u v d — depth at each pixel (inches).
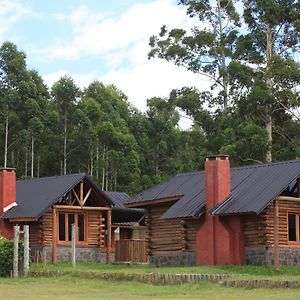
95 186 1769.2
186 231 1477.6
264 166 1453.0
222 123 2330.2
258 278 1066.1
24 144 2805.1
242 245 1366.9
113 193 2047.2
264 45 2395.4
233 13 2598.4
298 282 983.6
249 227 1369.3
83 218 1775.3
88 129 2883.9
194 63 2544.3
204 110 2549.2
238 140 2215.8
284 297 893.2
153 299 917.2
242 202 1342.3
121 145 2952.8
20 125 2773.1
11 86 2800.2
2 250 1251.2
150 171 3225.9
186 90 2598.4
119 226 1980.8
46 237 1696.6
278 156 2186.3
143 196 1583.4
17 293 1011.9
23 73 2815.0
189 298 921.5
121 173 2974.9
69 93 2928.2
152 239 1565.0
